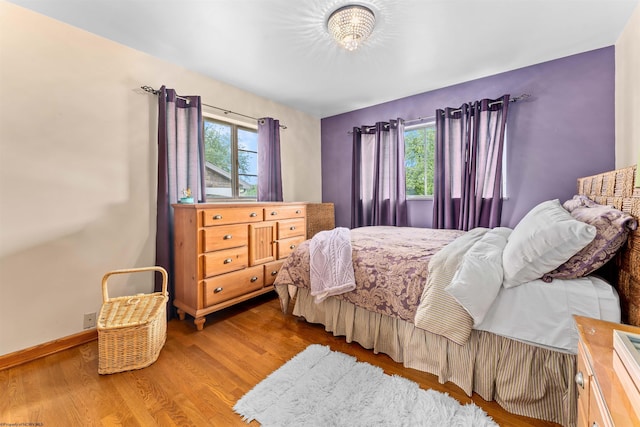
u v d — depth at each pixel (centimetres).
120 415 126
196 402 133
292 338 195
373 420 120
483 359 135
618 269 128
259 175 313
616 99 214
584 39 209
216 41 208
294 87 298
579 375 80
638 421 51
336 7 171
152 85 229
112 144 208
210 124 282
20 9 169
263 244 255
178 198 239
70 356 176
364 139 359
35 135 175
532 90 250
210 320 225
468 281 127
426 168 326
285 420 121
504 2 167
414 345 159
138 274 223
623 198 128
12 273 168
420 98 318
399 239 217
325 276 190
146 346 162
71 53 188
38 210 176
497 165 257
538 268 124
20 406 132
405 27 191
